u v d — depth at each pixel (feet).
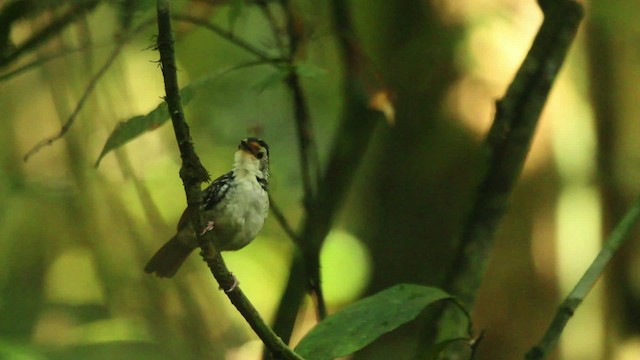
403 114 38.68
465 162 37.29
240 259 46.98
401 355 32.27
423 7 39.29
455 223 36.47
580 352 34.35
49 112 43.27
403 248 37.04
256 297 46.37
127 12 25.04
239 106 45.57
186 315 33.24
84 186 33.12
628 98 35.37
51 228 41.42
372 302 17.84
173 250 23.93
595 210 35.40
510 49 38.45
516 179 21.31
